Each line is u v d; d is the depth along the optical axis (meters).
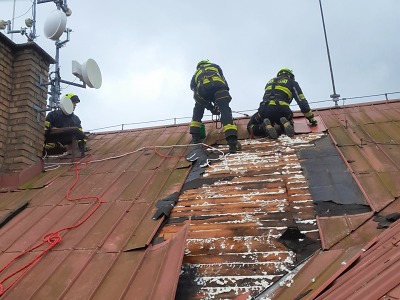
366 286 2.34
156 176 5.78
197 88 6.90
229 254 3.72
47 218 4.95
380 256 2.79
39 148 6.65
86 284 3.54
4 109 6.41
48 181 6.12
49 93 7.36
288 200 4.48
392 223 3.69
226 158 5.97
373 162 5.16
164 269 3.41
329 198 4.37
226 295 3.26
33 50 6.73
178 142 7.38
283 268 3.44
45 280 3.67
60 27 7.08
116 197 5.25
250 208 4.45
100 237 4.28
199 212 4.56
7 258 4.18
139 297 3.21
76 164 6.77
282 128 6.87
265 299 3.12
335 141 6.05
